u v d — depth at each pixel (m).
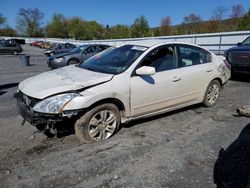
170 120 4.95
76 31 79.81
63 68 4.91
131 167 3.29
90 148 3.77
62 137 4.12
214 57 5.76
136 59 4.32
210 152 3.70
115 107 4.03
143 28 62.50
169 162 3.42
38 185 2.92
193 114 5.31
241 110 5.24
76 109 3.57
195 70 5.13
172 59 4.81
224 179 3.07
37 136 4.18
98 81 3.86
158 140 4.07
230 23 55.47
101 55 5.06
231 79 9.19
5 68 14.77
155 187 2.90
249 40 9.05
